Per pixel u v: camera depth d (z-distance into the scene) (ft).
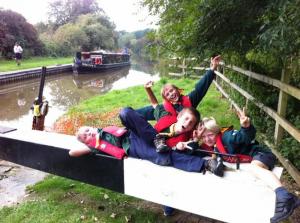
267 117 17.72
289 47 9.52
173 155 10.57
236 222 9.63
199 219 11.85
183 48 14.55
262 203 9.18
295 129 12.92
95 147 11.71
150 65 140.05
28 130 15.14
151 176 10.72
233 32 12.78
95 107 34.35
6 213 12.53
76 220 11.76
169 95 11.89
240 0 11.08
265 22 9.66
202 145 10.97
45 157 13.35
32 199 13.61
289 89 13.71
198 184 9.96
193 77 44.21
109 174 11.73
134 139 11.33
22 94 55.21
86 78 83.61
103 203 12.98
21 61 101.50
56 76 85.51
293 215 11.83
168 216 12.02
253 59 18.08
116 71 106.01
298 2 8.46
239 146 10.41
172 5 14.37
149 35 17.19
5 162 17.79
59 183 14.73
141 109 12.61
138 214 12.19
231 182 9.47
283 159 14.60
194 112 10.74
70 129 24.21
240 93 24.07
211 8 11.57
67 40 144.05
